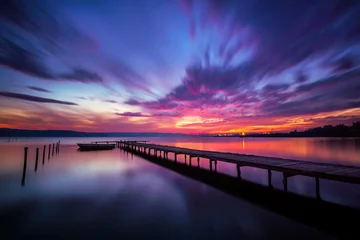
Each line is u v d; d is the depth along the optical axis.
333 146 47.06
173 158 26.14
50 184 11.83
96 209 7.88
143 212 7.62
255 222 6.76
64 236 5.83
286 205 8.34
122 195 9.73
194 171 16.27
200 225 6.57
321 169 9.08
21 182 12.30
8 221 6.78
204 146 51.97
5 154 28.20
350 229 6.21
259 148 44.06
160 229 6.29
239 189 10.77
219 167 18.41
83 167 18.02
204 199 9.16
